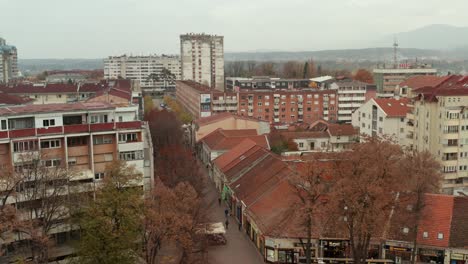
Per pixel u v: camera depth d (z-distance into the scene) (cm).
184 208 6222
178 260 6706
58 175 6575
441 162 10350
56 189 6512
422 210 6644
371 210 5594
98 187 6650
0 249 6112
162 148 11681
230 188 9400
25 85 18875
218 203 9994
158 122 13450
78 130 7406
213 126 14350
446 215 6844
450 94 10231
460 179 10506
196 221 6731
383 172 5916
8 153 7012
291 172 7731
